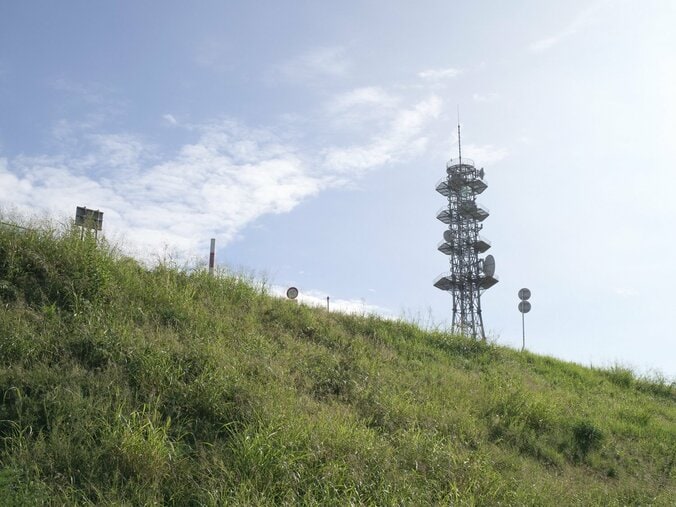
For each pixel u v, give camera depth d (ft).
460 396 38.17
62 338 28.04
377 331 49.03
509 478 28.53
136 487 20.26
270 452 23.11
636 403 52.85
